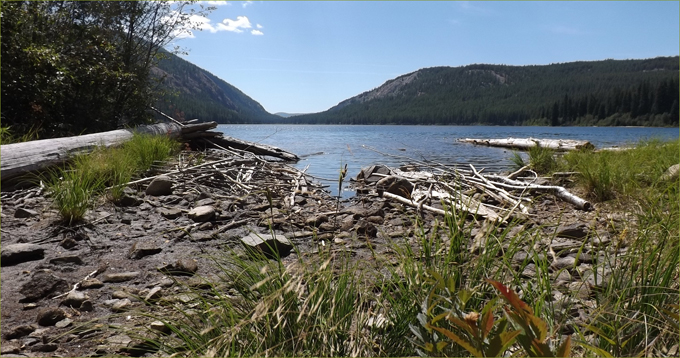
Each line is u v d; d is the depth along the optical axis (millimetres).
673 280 2529
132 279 3484
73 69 12141
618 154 9789
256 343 2109
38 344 2475
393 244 2957
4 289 3273
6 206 5605
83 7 14289
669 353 1934
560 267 3484
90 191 5551
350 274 2615
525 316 1136
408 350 2178
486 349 1323
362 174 9773
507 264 2391
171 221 5273
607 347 1957
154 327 2525
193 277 3420
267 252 4039
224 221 5336
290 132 54312
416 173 9023
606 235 4164
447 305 2125
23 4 11742
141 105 15125
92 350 2451
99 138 9469
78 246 4285
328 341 2158
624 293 2283
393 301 2381
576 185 7738
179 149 11133
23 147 7203
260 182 8008
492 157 16203
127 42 15180
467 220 4934
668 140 11492
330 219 5648
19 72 10367
